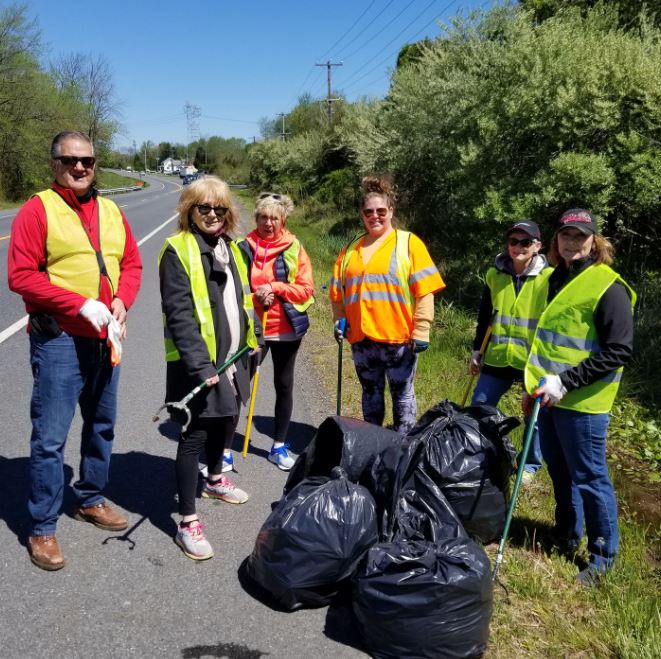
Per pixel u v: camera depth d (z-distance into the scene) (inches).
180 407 114.3
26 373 231.9
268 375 251.0
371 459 129.8
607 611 112.3
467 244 412.2
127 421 192.9
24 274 110.6
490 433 133.8
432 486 117.6
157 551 127.7
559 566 125.5
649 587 121.6
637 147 292.8
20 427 183.5
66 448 171.2
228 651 102.0
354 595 103.3
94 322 111.7
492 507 129.1
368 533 111.0
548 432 130.7
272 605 113.4
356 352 162.1
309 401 218.4
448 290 365.4
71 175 114.9
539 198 305.9
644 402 220.8
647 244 323.0
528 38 354.0
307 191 1108.5
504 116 344.2
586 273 120.7
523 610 113.3
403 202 549.6
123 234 126.3
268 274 164.4
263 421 201.5
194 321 120.5
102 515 134.5
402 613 98.1
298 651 102.8
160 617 109.0
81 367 118.4
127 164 5541.3
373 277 155.0
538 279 149.2
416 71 575.8
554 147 331.6
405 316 155.4
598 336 120.1
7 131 1286.9
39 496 118.8
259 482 159.5
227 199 122.8
